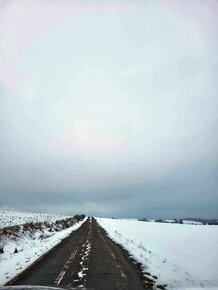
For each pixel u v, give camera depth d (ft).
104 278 35.83
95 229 130.11
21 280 33.12
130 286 32.48
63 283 32.63
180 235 119.85
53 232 105.81
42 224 110.42
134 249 64.28
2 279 32.53
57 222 141.28
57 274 36.83
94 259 49.06
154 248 72.08
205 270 45.29
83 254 54.03
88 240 79.71
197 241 93.91
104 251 59.21
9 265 40.24
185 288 32.63
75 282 33.27
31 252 53.16
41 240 75.66
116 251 59.72
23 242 67.92
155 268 43.42
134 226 196.44
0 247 52.65
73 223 186.19
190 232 141.38
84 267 41.91
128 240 84.23
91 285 32.19
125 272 39.73
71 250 58.90
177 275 39.40
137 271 40.75
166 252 65.26
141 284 33.63
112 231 123.03
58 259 47.57
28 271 37.86
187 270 43.98
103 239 84.17
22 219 178.81
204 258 58.23
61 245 66.74
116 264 45.29
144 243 82.99
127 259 50.31
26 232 80.07
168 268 43.91
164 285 33.60
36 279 33.83
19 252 52.26
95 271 39.63
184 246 79.05
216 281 37.58
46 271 38.29
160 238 103.71
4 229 65.16
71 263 44.52
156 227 193.67
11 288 17.42
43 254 51.37
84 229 127.65
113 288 31.30
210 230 160.76
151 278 36.83
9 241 61.31
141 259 50.78
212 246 79.87
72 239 81.46
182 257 58.59
